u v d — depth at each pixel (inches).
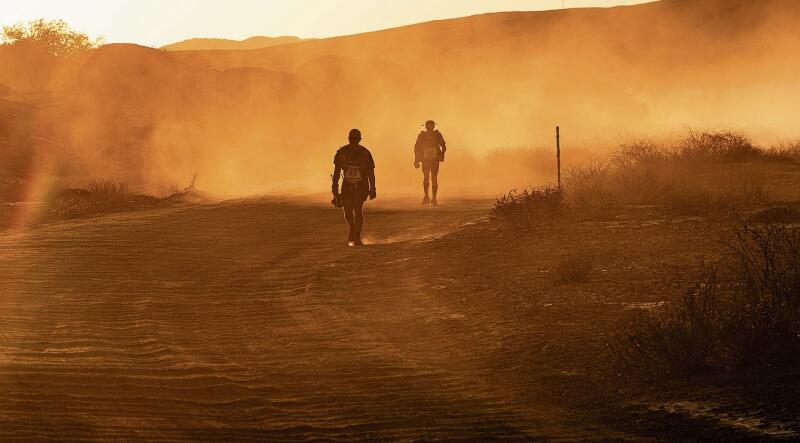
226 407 653.9
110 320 952.9
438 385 698.2
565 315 883.4
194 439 584.7
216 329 911.0
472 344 816.9
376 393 681.6
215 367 756.6
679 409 611.5
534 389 677.3
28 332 890.1
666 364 689.6
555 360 743.7
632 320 823.7
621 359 702.5
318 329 905.5
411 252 1338.6
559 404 642.2
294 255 1393.9
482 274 1128.2
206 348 829.2
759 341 697.0
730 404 613.6
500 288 1035.9
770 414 589.9
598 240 1293.1
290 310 1000.9
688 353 684.1
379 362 767.7
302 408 650.8
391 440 579.5
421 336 861.2
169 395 679.7
